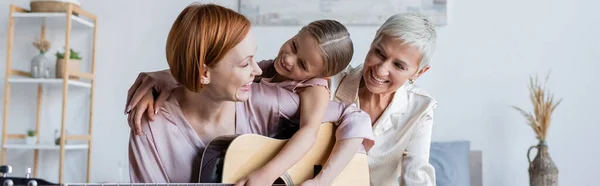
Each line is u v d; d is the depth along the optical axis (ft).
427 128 5.90
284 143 4.42
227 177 4.17
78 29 13.71
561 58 12.83
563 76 12.81
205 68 3.88
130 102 4.26
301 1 12.98
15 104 13.87
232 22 3.88
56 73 13.03
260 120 4.53
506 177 12.76
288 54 4.91
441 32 12.94
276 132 4.59
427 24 5.33
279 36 13.09
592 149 12.78
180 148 4.23
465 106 12.88
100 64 13.61
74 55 13.05
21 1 13.79
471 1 12.92
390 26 5.25
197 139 4.28
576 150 12.80
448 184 11.42
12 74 12.97
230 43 3.84
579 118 12.79
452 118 12.89
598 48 12.77
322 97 4.61
